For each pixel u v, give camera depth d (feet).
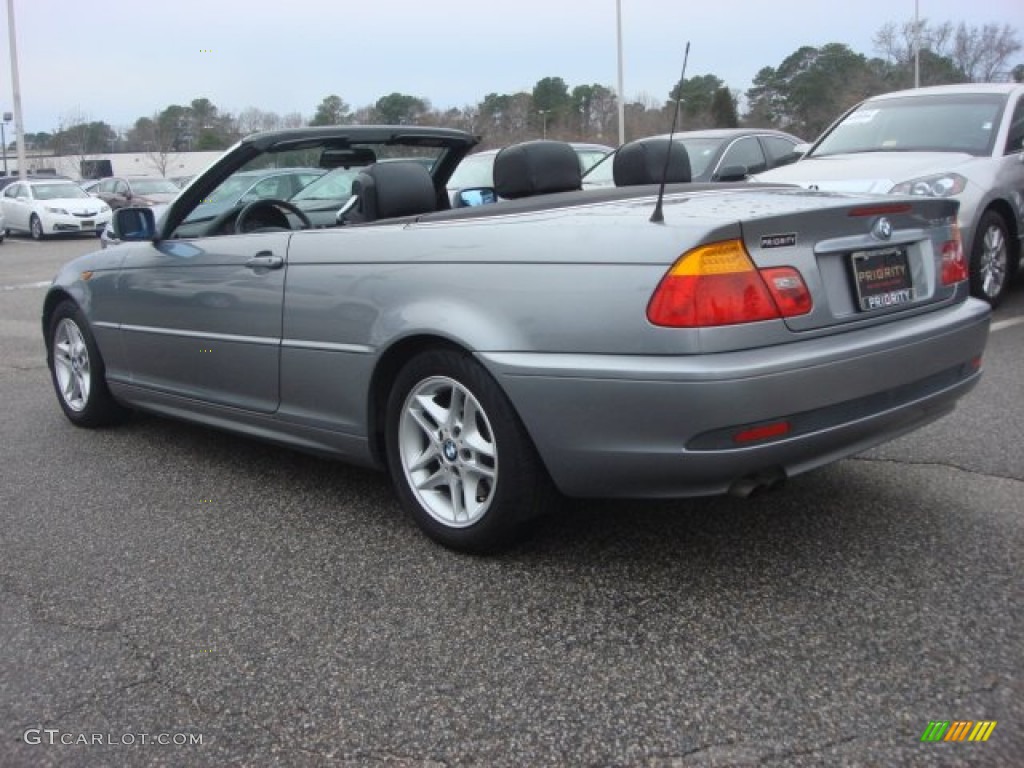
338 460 12.72
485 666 8.73
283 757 7.56
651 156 13.99
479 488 10.88
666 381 8.87
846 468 13.53
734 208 9.92
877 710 7.80
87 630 9.71
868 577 10.12
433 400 11.09
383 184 12.67
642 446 9.17
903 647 8.71
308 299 12.11
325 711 8.14
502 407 10.11
